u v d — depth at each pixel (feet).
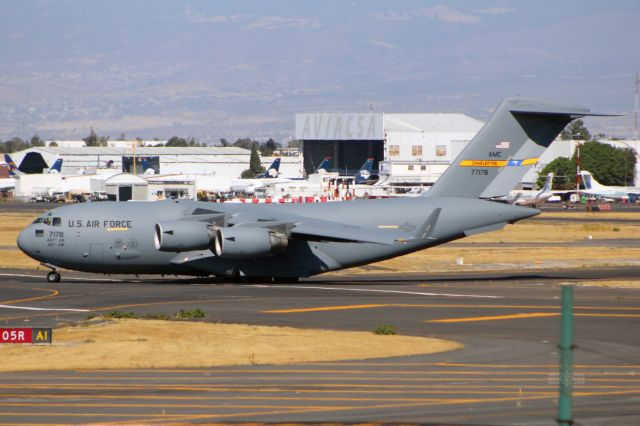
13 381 266.16
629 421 217.56
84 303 453.58
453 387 256.93
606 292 503.20
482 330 369.91
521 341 342.85
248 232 527.40
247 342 332.39
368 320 396.78
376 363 295.48
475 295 490.49
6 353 310.04
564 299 160.25
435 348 326.03
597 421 217.36
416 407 232.53
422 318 402.93
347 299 469.16
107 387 257.34
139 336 344.08
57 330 360.69
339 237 524.52
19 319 399.65
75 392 250.57
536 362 298.15
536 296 485.97
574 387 257.14
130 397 244.22
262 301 460.14
